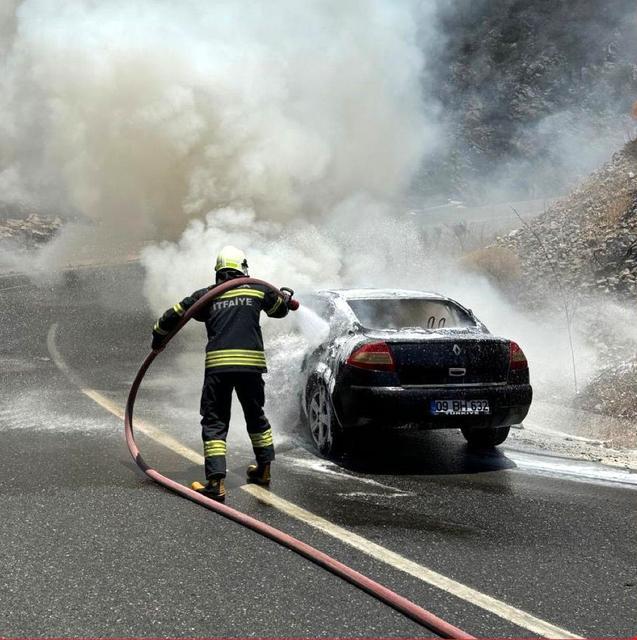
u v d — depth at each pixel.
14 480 4.92
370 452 5.86
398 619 3.05
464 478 5.21
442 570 3.57
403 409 5.28
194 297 4.98
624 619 3.10
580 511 4.51
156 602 3.17
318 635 2.91
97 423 6.61
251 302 4.92
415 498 4.71
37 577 3.41
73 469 5.20
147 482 4.93
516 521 4.31
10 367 9.58
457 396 5.38
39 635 2.88
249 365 4.79
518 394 5.55
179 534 3.98
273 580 3.41
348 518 4.29
